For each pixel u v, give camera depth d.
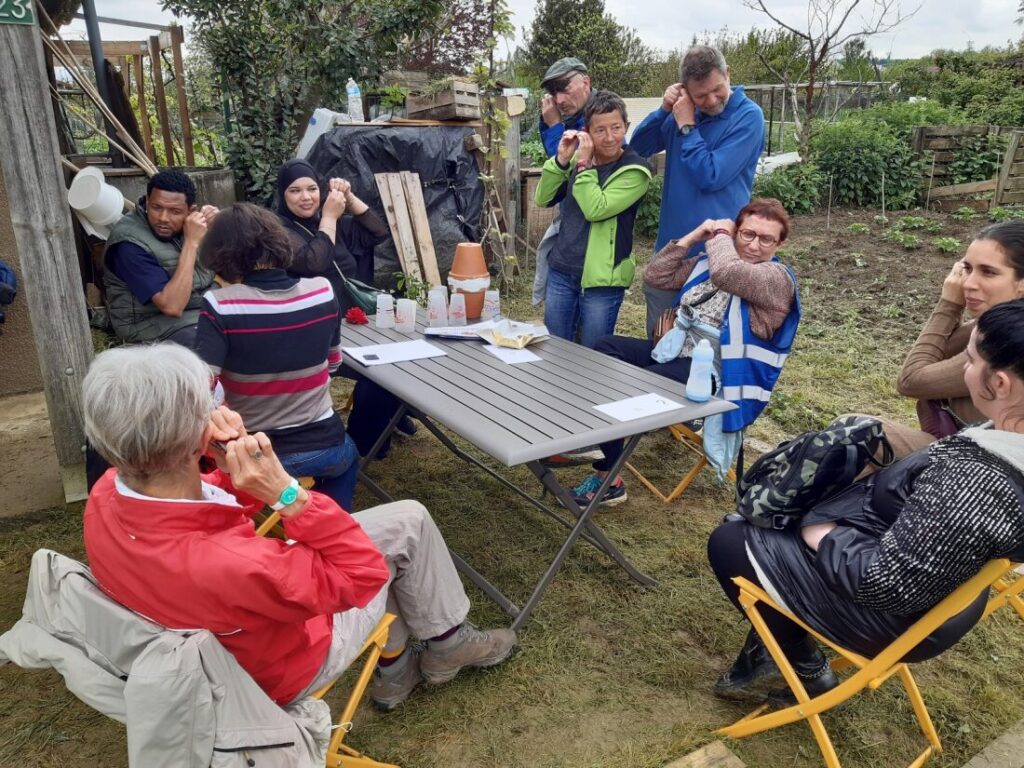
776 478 2.04
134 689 1.32
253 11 6.99
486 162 7.11
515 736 2.25
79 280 3.26
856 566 1.78
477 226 6.99
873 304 6.97
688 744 2.19
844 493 2.02
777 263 3.22
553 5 22.78
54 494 3.59
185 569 1.38
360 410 3.74
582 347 3.41
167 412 1.34
